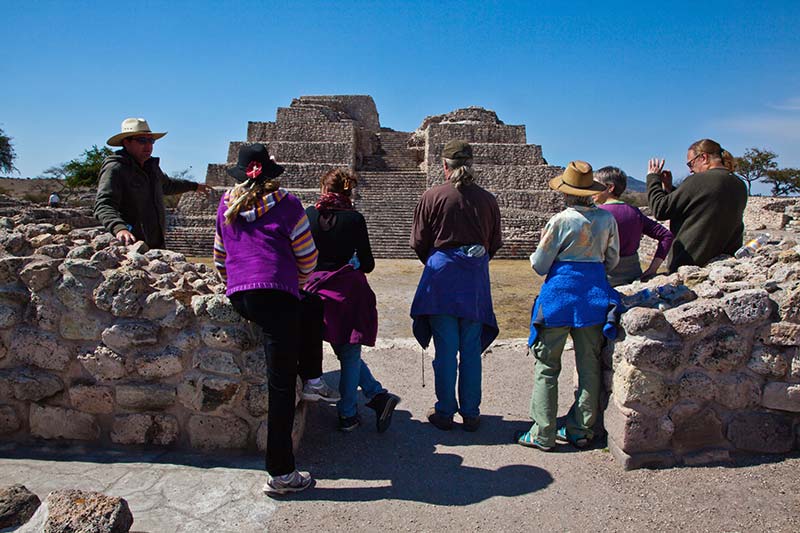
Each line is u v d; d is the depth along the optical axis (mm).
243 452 3574
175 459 3490
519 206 34031
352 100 53531
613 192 4566
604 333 3658
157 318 3555
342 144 38594
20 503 2639
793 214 23688
